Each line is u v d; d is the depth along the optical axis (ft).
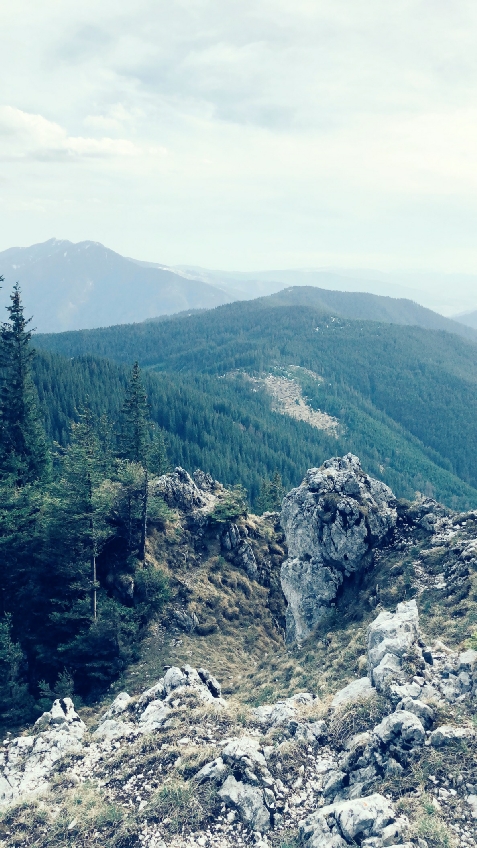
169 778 67.62
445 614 105.91
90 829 62.03
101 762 77.25
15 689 115.24
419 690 72.28
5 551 137.18
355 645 108.68
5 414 174.19
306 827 56.24
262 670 126.21
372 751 64.03
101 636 134.62
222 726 79.66
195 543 186.80
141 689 129.39
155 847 57.62
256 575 188.14
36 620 137.49
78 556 146.72
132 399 193.77
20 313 173.06
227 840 57.93
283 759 68.33
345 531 146.92
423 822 52.26
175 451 581.53
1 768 80.74
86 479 140.36
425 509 151.64
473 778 56.59
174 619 157.69
